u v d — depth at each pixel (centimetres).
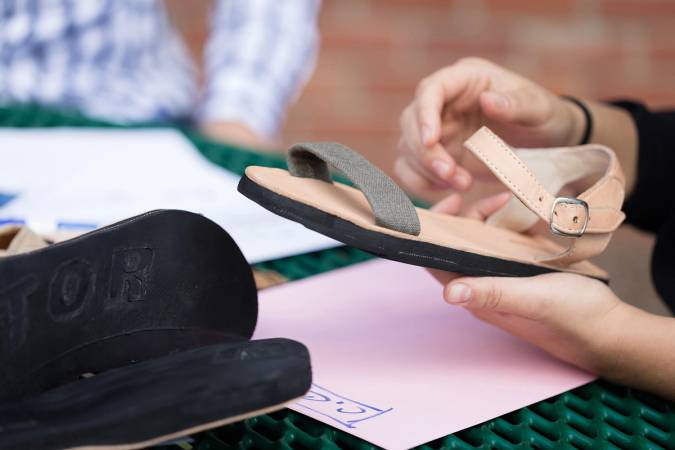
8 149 155
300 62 213
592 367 107
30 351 91
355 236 102
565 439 99
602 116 141
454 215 130
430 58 390
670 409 105
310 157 113
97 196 139
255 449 96
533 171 127
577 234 113
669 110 149
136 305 98
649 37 404
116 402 87
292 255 131
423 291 124
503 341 114
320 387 104
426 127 126
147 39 211
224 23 212
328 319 116
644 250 267
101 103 203
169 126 177
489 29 393
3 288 90
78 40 202
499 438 98
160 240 98
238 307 104
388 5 386
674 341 103
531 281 104
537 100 133
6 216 130
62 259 93
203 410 87
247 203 140
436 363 109
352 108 385
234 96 204
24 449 86
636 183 143
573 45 398
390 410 100
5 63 199
